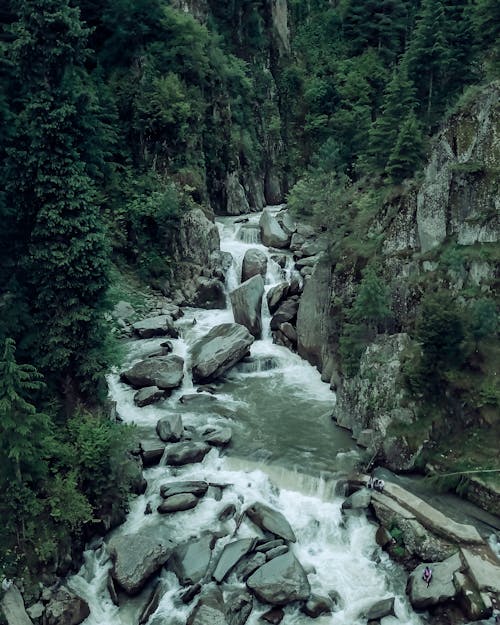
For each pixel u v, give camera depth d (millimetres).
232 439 28250
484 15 35094
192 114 53750
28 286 24016
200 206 51375
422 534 21375
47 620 18359
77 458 21844
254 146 66312
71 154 23016
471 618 18250
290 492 24719
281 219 53844
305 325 37062
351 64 67500
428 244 29812
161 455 26406
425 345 25797
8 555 19078
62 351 23562
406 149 32125
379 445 26141
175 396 32875
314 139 69938
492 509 22391
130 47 51344
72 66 23609
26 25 22250
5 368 18688
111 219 46344
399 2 66062
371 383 28016
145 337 38688
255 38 70750
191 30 54094
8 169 22531
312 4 77812
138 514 23359
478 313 25625
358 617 19094
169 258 47406
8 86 24281
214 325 41500
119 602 19547
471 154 28844
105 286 24750
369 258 32281
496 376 25078
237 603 18953
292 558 20531
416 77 40875
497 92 28547
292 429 29312
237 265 47438
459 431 25250
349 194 40062
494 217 27438
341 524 22828
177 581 20328
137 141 50375
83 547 21281
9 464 19281
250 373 36125
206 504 23672
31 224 23500
